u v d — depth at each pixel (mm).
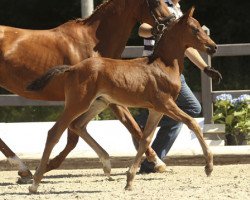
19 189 12734
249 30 26484
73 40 13516
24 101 18078
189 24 12164
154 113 12133
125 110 13461
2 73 13414
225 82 24328
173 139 14445
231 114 16359
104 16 13688
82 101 11789
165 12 13414
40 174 12008
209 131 16578
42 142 16312
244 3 26641
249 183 12703
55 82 13219
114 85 11820
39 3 26969
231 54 17219
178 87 12062
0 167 15242
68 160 15188
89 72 11789
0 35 13398
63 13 26969
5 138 16328
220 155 15078
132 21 13742
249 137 16344
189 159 15141
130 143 16188
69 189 12578
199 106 14188
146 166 14227
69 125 12828
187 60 24703
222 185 12555
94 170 15000
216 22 26703
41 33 13562
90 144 13047
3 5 27078
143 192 11945
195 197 11391
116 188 12602
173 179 13438
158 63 12055
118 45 13758
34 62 13336
